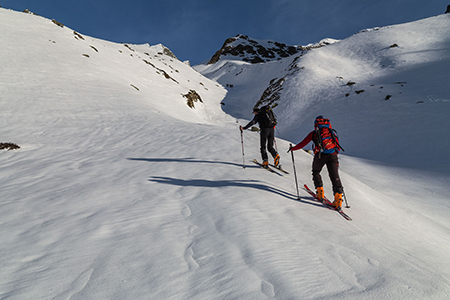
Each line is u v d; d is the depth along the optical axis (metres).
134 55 48.59
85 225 2.93
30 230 2.82
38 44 29.06
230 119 35.81
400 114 19.45
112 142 9.78
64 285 1.87
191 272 2.05
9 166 6.39
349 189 5.34
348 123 21.81
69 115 15.33
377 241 2.95
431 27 42.12
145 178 5.07
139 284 1.89
